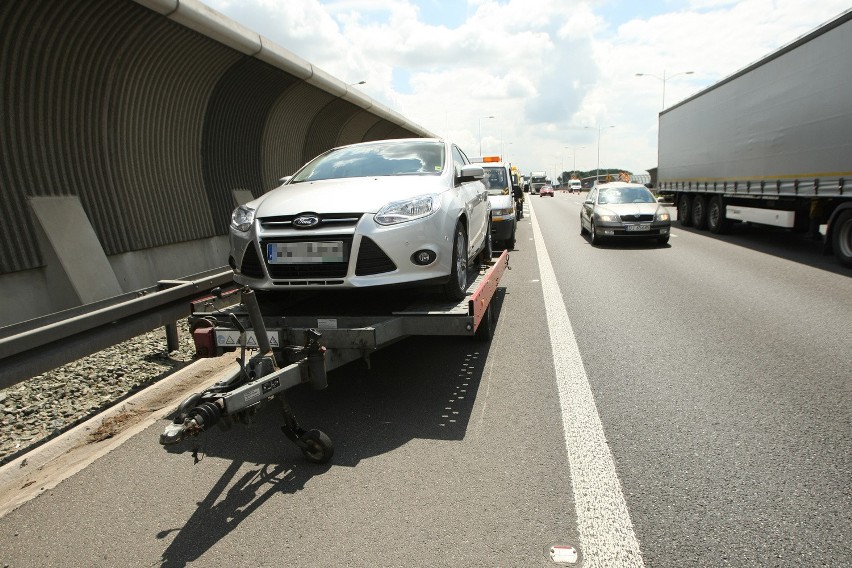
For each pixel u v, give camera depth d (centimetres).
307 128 1472
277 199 449
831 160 979
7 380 347
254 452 360
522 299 805
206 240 1005
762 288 818
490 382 470
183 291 498
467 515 281
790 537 255
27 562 260
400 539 263
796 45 1089
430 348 572
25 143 654
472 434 373
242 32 855
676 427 373
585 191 9356
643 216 1349
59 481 332
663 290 832
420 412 412
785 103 1140
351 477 323
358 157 558
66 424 417
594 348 557
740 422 377
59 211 686
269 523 281
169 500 307
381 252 402
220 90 999
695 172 1698
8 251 620
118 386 490
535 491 301
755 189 1287
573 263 1136
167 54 816
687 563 240
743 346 545
